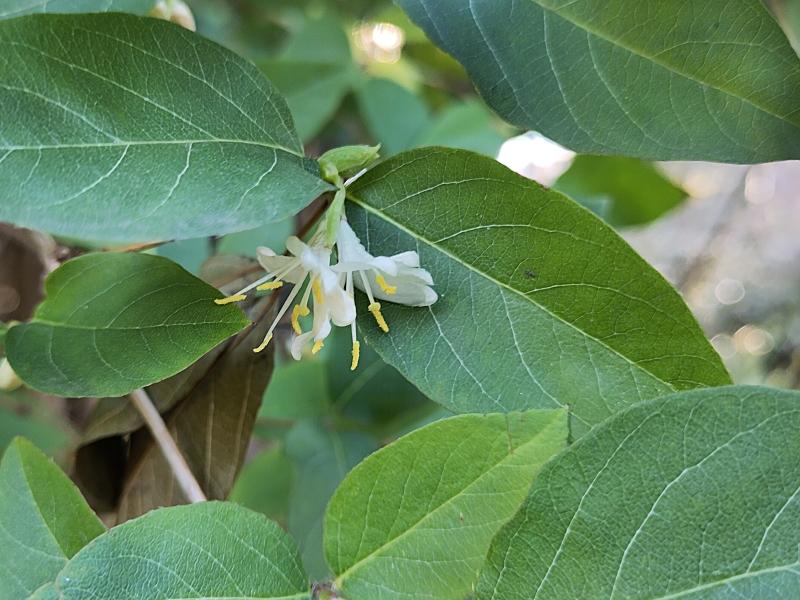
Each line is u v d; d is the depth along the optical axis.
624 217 0.23
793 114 0.11
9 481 0.12
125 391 0.11
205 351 0.11
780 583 0.09
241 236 0.18
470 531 0.10
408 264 0.11
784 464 0.09
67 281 0.11
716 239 0.47
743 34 0.11
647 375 0.11
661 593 0.10
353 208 0.11
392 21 0.24
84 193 0.09
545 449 0.10
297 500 0.17
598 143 0.11
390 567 0.10
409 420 0.18
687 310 0.10
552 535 0.10
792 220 0.49
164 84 0.10
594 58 0.11
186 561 0.10
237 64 0.11
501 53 0.11
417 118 0.22
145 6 0.12
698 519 0.09
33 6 0.11
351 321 0.11
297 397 0.18
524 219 0.11
